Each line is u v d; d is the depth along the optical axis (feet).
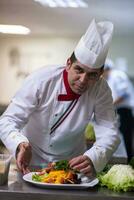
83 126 5.43
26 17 16.22
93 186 4.40
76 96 5.22
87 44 4.79
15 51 22.04
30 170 5.02
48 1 13.38
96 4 13.55
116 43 20.90
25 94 5.17
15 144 4.79
